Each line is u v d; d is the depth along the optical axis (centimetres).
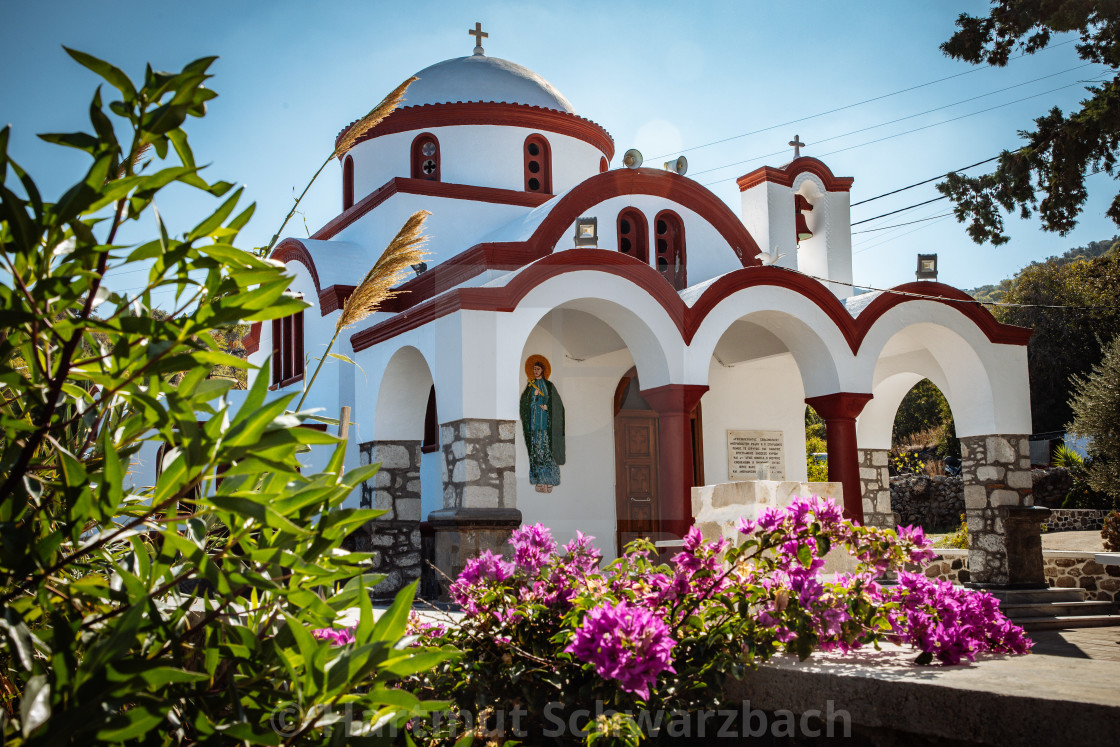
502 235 1438
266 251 431
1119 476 2206
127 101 265
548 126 1666
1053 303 3509
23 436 283
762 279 1202
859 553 416
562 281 1030
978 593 433
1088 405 2270
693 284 1422
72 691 246
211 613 301
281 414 292
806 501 416
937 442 3700
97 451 323
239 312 273
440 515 957
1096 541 1805
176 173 262
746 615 399
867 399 1271
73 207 248
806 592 392
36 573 283
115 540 306
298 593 297
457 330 974
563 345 1059
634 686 344
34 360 274
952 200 1853
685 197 1424
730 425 1488
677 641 399
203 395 295
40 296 258
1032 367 3469
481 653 428
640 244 1392
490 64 1731
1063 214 1773
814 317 1252
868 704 358
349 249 1573
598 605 402
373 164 1662
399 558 1177
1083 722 293
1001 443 1317
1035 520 1305
